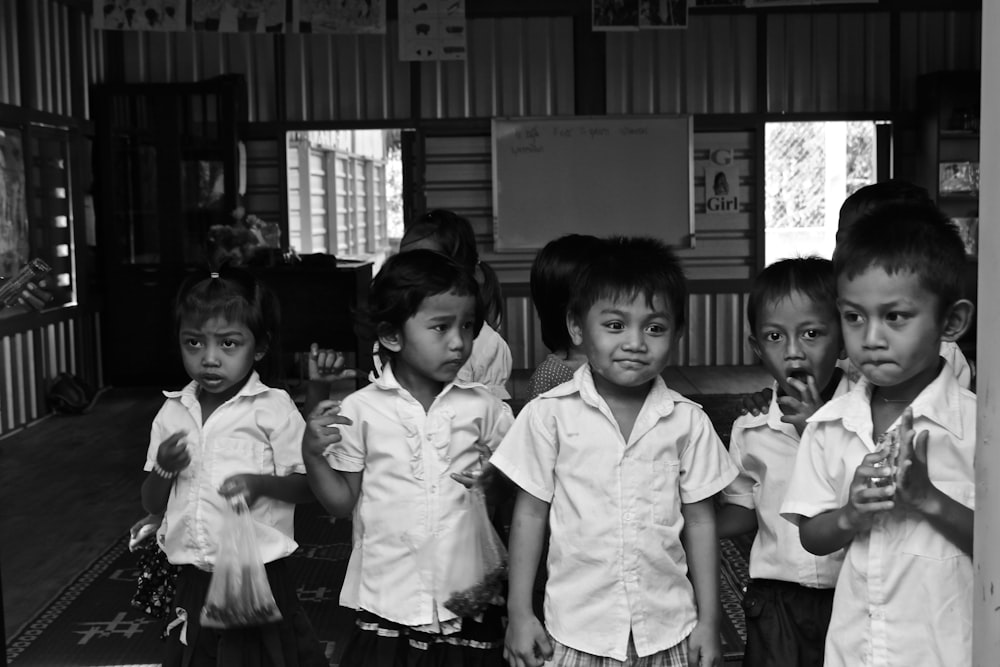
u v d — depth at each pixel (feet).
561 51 31.50
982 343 4.18
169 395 7.96
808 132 42.83
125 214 29.66
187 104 29.63
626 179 31.40
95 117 29.48
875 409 5.72
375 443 7.06
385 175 54.70
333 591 13.03
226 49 31.32
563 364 8.72
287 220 31.65
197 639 7.73
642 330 6.14
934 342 5.22
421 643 6.94
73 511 17.51
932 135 30.01
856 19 31.32
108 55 30.94
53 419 25.59
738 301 32.04
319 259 27.35
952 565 5.38
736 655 10.65
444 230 10.23
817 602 6.68
